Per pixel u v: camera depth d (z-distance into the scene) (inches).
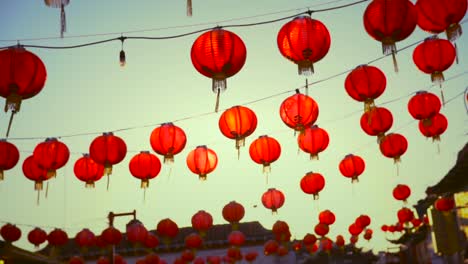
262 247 1403.8
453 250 630.5
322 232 603.8
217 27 240.8
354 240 750.5
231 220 498.6
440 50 263.3
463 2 223.5
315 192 436.8
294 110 284.2
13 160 304.2
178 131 318.0
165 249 1411.2
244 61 236.7
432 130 349.7
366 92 271.9
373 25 222.5
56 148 309.1
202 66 234.1
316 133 330.0
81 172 348.5
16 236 478.6
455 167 556.7
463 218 596.4
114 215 778.2
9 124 221.0
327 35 232.7
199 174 355.3
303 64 235.9
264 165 348.5
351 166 406.9
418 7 229.1
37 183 327.3
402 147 358.6
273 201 469.7
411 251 1217.4
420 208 864.9
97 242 564.7
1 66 218.5
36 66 223.9
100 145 310.2
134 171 350.9
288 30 232.7
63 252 1397.6
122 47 274.4
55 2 195.5
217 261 938.1
